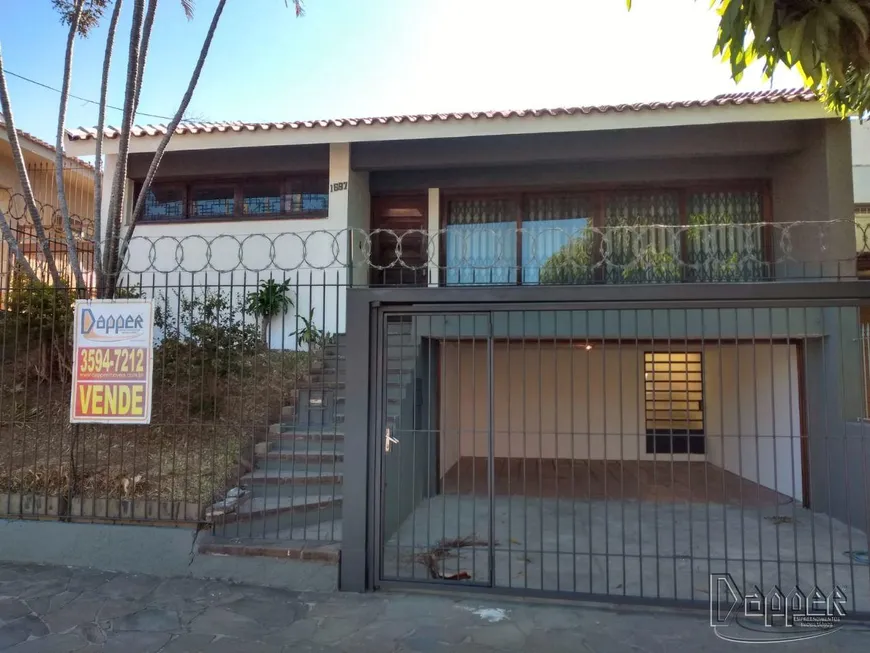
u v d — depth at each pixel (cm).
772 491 823
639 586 461
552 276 862
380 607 418
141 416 493
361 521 447
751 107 696
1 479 520
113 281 568
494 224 890
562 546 566
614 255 842
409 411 663
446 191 906
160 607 415
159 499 480
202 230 895
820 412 698
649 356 1091
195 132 799
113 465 546
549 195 880
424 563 513
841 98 464
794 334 691
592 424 1084
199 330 619
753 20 281
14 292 621
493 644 366
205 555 467
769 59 310
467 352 1070
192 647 361
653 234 831
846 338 666
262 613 407
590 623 395
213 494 498
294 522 520
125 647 360
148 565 475
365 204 905
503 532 612
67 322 590
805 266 702
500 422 1073
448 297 448
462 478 907
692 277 818
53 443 585
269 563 457
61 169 621
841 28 293
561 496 796
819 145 721
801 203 758
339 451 593
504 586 438
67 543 490
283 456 583
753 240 812
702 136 773
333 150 850
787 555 539
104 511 493
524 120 741
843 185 704
